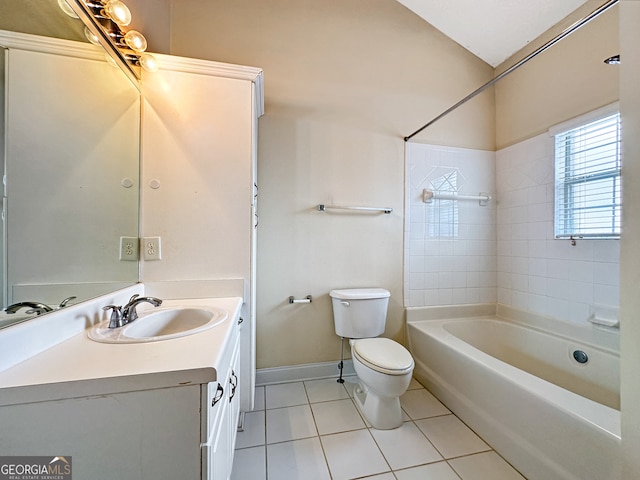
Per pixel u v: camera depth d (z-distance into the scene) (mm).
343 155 2012
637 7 774
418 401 1726
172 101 1379
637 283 781
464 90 2266
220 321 995
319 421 1513
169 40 1706
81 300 978
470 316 2232
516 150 2154
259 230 1879
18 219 766
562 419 1037
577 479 980
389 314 2111
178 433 620
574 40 1749
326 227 1984
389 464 1229
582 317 1705
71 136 984
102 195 1121
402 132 2129
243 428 1446
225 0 1792
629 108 790
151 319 1084
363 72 2039
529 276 2043
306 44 1932
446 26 2146
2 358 616
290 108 1916
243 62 1818
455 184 2250
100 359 678
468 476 1169
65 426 578
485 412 1380
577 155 1761
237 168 1433
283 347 1924
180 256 1379
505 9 1865
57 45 928
